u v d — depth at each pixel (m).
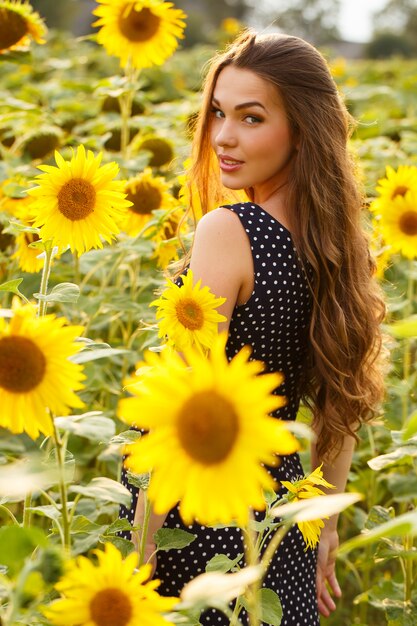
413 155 4.95
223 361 1.15
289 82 2.05
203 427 1.13
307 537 1.87
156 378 1.15
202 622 1.99
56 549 1.28
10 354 1.30
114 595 1.31
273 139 2.07
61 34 9.16
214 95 2.09
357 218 2.16
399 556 2.39
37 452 2.25
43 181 1.93
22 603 1.28
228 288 1.96
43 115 4.00
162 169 3.93
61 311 3.33
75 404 1.33
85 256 2.94
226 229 1.98
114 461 2.81
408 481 2.98
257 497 1.15
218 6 46.78
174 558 2.02
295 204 2.08
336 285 2.12
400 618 2.45
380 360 2.42
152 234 2.92
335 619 3.11
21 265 2.90
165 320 1.86
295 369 2.15
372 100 7.25
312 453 2.41
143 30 3.43
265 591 1.72
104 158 3.53
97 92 3.65
